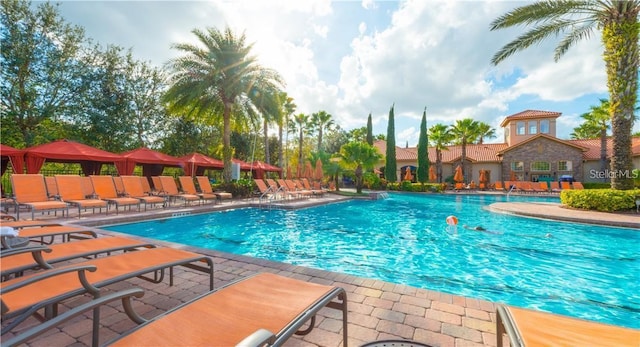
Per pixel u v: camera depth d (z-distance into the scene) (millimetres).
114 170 20969
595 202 10922
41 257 2588
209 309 1883
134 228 8367
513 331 1593
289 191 15969
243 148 31375
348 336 2457
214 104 17172
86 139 19438
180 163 16984
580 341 1497
